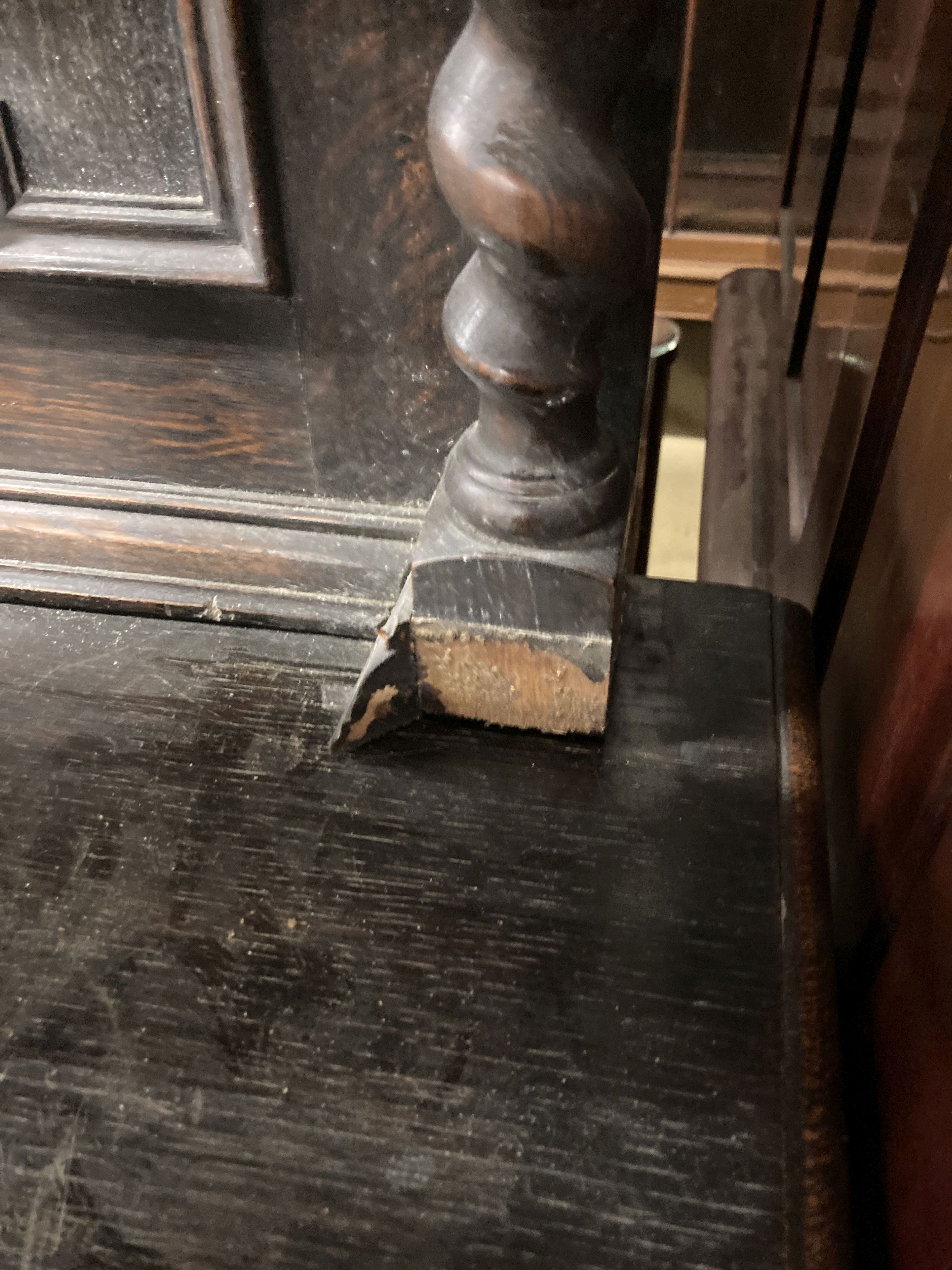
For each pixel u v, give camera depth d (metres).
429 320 0.75
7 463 0.92
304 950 0.64
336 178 0.69
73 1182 0.53
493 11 0.52
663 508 2.51
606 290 0.60
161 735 0.79
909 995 0.59
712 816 0.73
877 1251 0.59
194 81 0.66
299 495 0.89
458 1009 0.61
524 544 0.71
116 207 0.74
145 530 0.90
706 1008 0.61
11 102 0.70
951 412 0.64
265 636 0.89
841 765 0.90
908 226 0.80
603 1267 0.50
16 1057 0.59
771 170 2.09
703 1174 0.54
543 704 0.77
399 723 0.80
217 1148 0.55
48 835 0.72
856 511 0.92
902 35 0.91
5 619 0.90
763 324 1.77
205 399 0.84
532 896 0.68
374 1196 0.53
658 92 0.63
